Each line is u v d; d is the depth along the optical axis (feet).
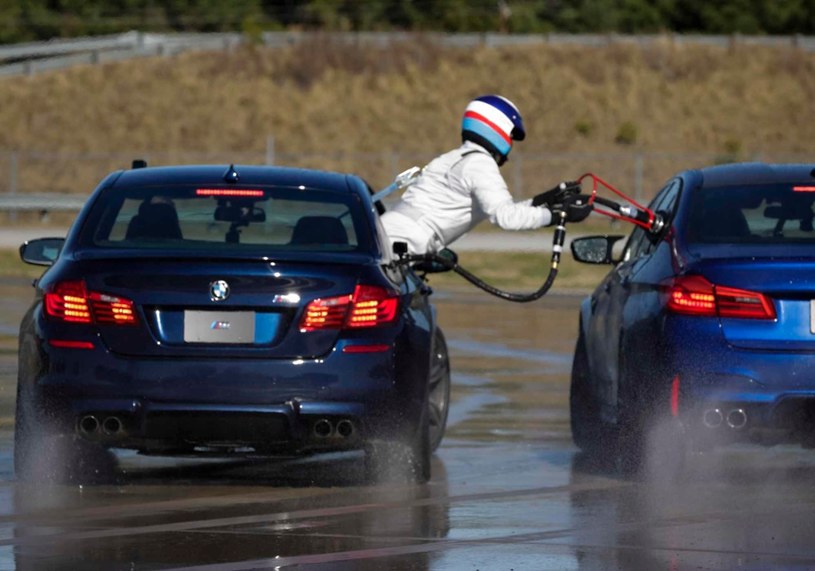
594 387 111.86
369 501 90.68
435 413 110.83
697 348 93.40
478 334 209.87
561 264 352.28
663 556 74.43
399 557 74.08
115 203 98.37
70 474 95.66
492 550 75.92
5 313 230.27
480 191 112.57
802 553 75.25
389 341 91.61
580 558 73.97
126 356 89.66
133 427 89.97
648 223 104.27
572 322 229.45
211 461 107.86
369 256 94.58
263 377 89.40
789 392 92.22
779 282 92.89
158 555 74.18
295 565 72.02
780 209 102.42
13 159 544.21
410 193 115.75
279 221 97.60
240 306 89.86
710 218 101.50
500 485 97.30
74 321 90.38
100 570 70.64
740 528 82.12
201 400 89.15
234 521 83.61
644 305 98.32
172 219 96.68
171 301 89.66
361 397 90.48
